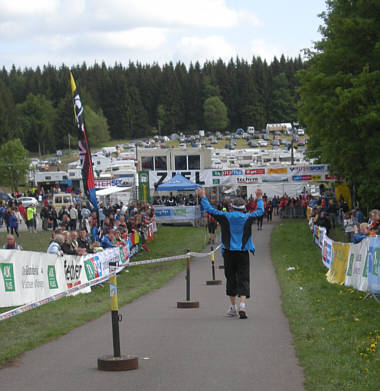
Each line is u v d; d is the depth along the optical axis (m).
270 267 21.73
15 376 6.52
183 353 7.62
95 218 27.11
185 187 43.69
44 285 13.02
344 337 8.34
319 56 32.75
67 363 7.14
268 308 11.85
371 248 12.20
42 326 9.88
